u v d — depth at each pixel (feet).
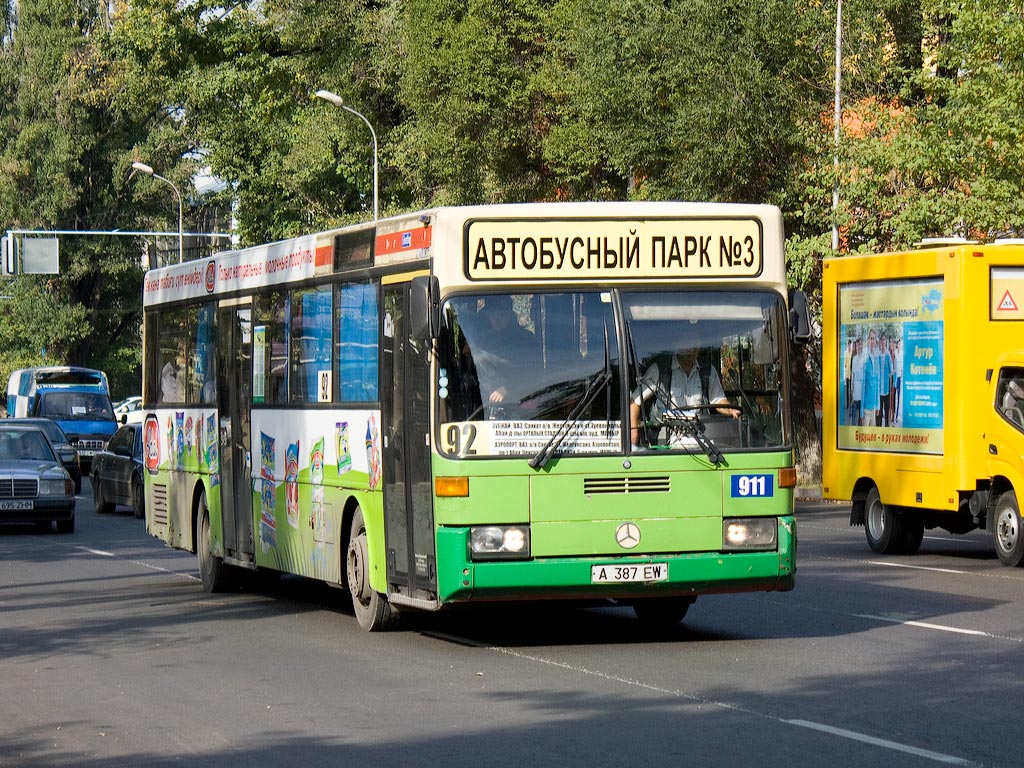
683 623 77.77
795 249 180.04
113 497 178.91
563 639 72.79
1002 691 56.70
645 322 67.72
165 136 441.68
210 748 48.78
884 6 185.68
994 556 118.93
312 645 72.43
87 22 440.86
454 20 238.27
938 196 165.68
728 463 67.31
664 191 191.83
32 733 51.90
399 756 46.78
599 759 45.73
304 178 297.94
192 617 84.94
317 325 82.02
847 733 49.03
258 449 90.63
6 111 447.42
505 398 66.33
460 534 65.46
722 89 179.42
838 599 87.97
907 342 119.14
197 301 102.53
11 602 93.45
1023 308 113.39
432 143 241.76
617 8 187.21
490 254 67.15
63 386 300.40
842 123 178.70
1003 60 155.74
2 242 310.24
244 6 281.54
